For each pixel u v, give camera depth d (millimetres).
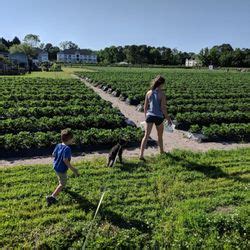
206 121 17562
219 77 58906
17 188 8633
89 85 40562
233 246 6727
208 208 7910
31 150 12125
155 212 7688
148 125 10641
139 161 10695
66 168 7961
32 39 166125
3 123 14969
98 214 7508
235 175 10078
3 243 6453
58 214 7457
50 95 25203
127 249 6551
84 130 14742
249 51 141250
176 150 11875
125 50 182875
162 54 169125
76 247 6438
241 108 21984
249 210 7613
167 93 28172
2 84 34688
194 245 6641
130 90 29141
